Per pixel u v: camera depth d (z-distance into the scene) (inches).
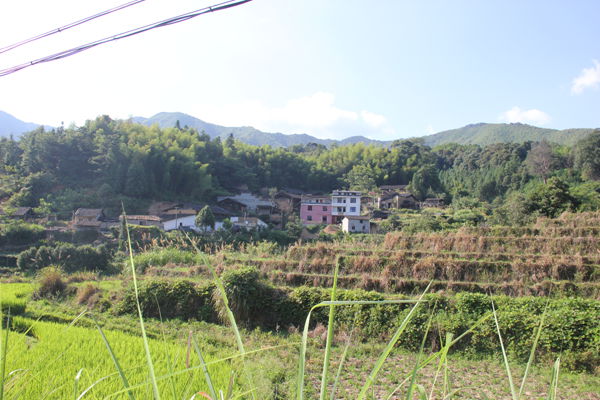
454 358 429.7
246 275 553.3
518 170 2635.3
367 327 486.3
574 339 401.4
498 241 706.8
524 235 727.7
